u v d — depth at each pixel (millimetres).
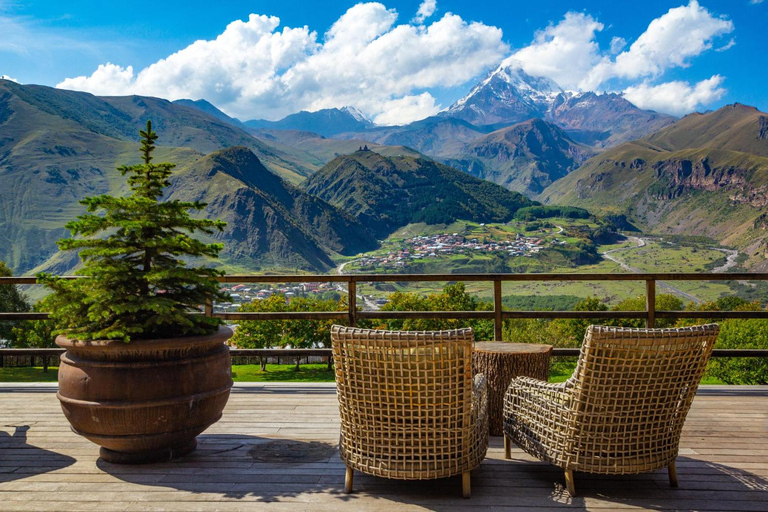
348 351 2736
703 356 2756
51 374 20359
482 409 3037
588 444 2750
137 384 2957
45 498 2783
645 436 2764
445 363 2652
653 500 2756
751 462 3254
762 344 21156
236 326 24531
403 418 2705
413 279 5152
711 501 2740
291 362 30438
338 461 3287
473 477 3064
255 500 2760
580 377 2713
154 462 3244
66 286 3145
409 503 2729
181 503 2725
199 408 3117
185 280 3277
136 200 3148
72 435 3768
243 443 3604
